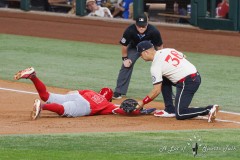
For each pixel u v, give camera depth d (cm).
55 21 5850
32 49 4900
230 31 5031
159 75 2870
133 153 2231
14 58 4525
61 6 5981
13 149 2267
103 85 3728
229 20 5019
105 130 2655
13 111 3022
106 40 5291
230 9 4994
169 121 2866
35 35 5556
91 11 5744
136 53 3384
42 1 6084
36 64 4325
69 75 3988
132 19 5547
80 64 4344
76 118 2877
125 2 5594
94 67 4247
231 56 4672
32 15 6038
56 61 4444
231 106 3247
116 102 3338
